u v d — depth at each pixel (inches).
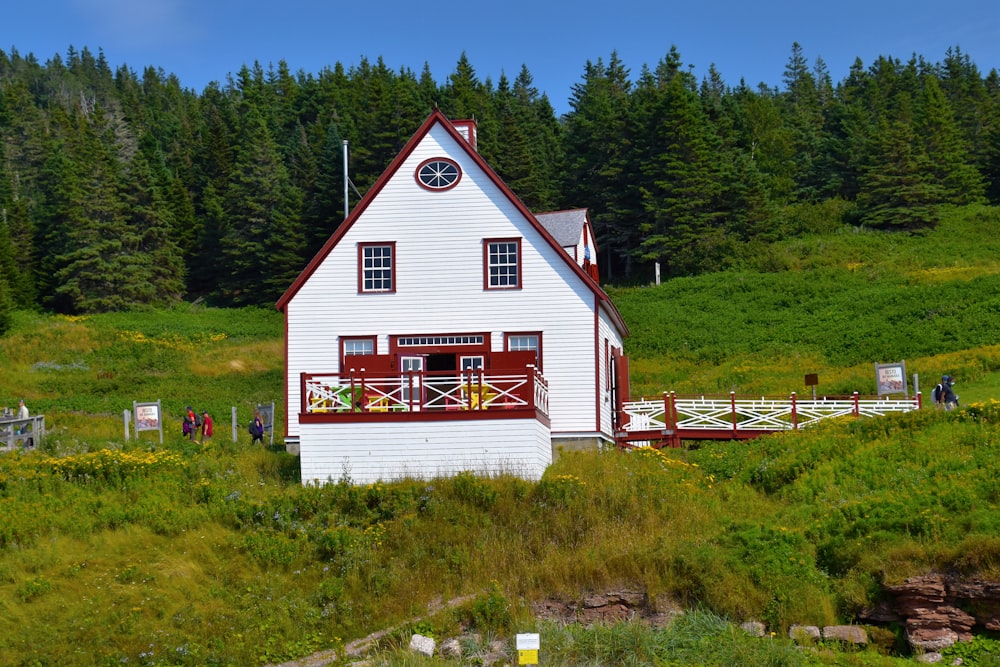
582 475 1112.2
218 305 3464.6
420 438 1131.3
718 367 2196.1
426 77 5428.2
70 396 2119.8
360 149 3570.4
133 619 880.3
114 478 1171.3
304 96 5260.8
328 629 888.3
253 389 2161.7
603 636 821.9
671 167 3440.0
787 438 1259.2
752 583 868.0
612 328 1513.3
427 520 1015.6
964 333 2094.0
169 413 1897.1
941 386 1348.4
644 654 799.7
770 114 4761.3
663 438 1381.6
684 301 2795.3
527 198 3666.3
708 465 1239.5
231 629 874.1
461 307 1314.0
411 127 3732.8
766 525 951.6
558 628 848.9
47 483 1149.7
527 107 4675.2
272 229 3395.7
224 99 5959.6
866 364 2032.5
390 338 1314.0
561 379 1299.2
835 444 1179.9
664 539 934.4
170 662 835.4
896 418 1215.6
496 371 1151.6
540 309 1309.1
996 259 2910.9
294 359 1318.9
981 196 3833.7
